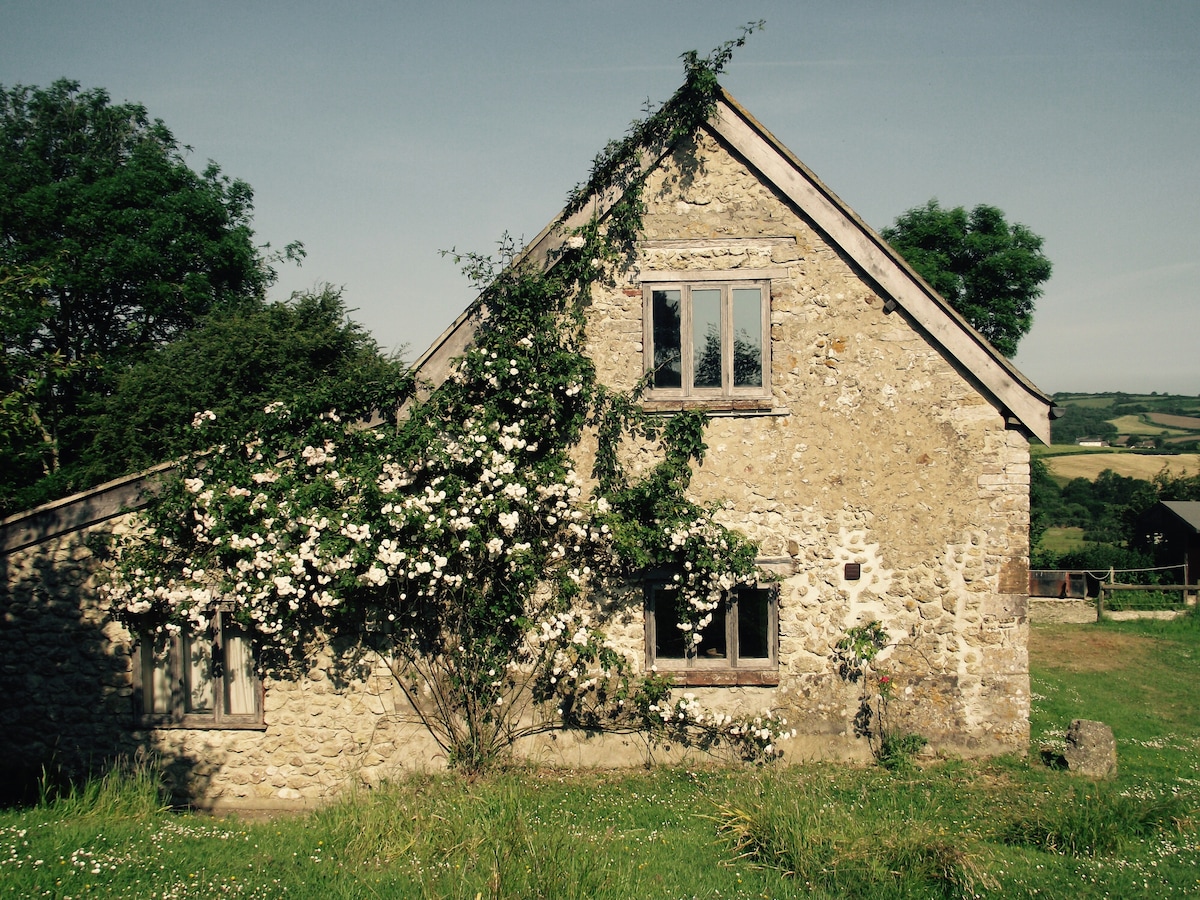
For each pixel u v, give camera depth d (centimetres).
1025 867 726
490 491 980
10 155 2402
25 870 672
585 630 1005
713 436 1043
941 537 1023
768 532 1035
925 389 1026
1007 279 2820
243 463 977
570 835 759
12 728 993
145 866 701
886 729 1024
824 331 1036
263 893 654
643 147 1038
